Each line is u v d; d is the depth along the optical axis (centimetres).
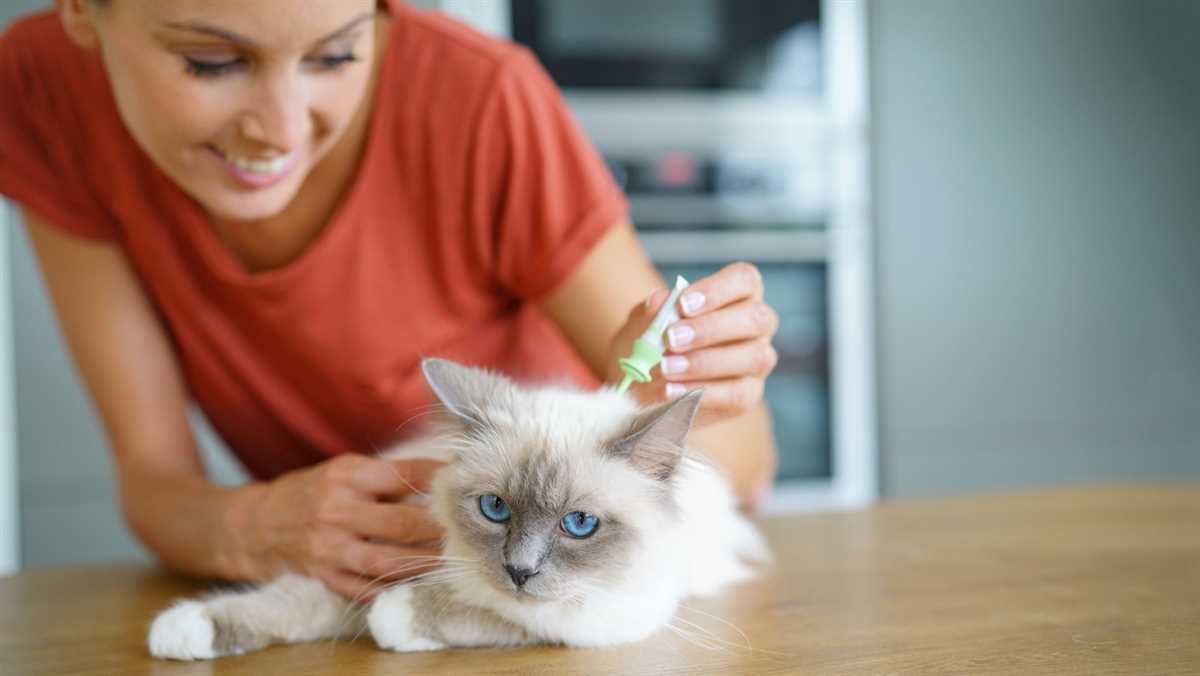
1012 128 365
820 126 350
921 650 107
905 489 361
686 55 344
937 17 354
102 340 161
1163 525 177
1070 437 378
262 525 130
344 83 125
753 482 178
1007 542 165
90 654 113
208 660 109
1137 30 374
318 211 158
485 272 164
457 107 153
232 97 118
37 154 156
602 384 157
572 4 335
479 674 101
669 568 121
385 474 127
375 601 115
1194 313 386
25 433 306
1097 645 108
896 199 355
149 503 150
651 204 342
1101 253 378
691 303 119
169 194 153
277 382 170
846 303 354
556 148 157
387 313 160
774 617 122
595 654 109
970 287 364
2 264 299
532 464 116
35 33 155
